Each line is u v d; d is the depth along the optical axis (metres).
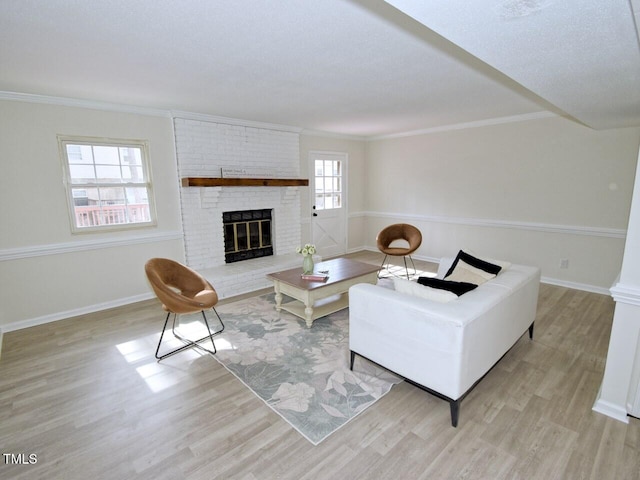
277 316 3.63
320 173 6.13
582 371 2.54
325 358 2.77
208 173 4.51
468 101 3.71
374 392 2.32
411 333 2.07
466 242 5.46
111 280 3.96
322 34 2.00
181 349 2.94
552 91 2.42
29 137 3.33
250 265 4.76
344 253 6.73
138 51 2.22
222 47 2.17
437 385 2.00
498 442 1.87
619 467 1.70
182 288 3.25
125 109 3.81
